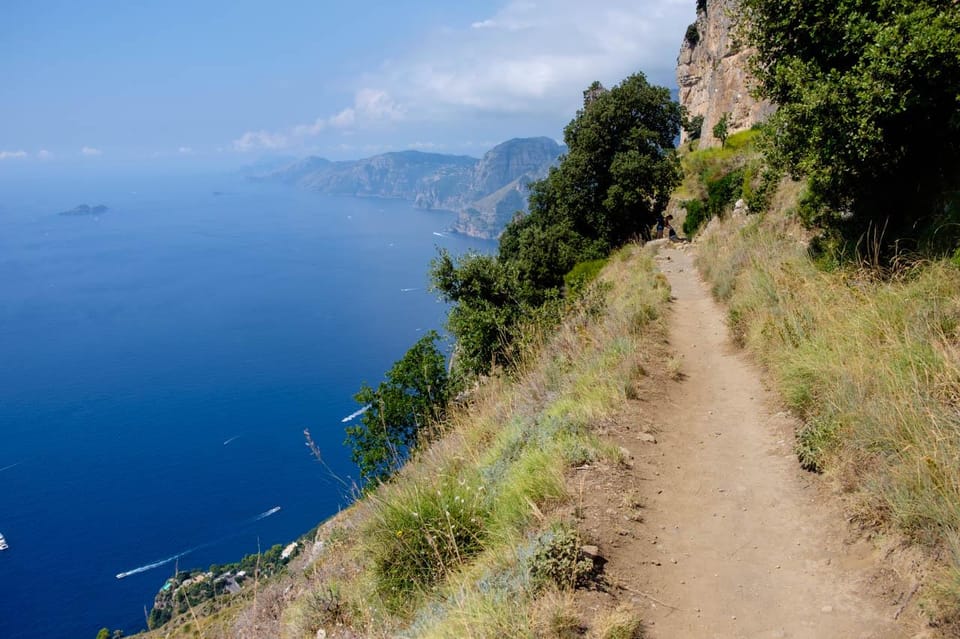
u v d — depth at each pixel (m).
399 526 5.95
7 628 68.00
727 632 3.97
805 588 4.31
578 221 37.81
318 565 8.14
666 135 37.47
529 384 10.75
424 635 4.37
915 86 8.02
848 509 4.98
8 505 114.69
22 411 174.25
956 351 5.79
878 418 5.34
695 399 8.77
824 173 9.58
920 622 3.59
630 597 4.32
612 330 11.66
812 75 9.43
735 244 17.86
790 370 7.57
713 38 43.59
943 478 4.28
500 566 4.82
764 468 6.30
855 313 7.80
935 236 8.23
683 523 5.44
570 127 40.44
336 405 165.75
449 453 8.73
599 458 6.43
